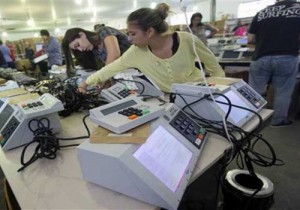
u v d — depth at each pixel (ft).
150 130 2.25
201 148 2.60
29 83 6.62
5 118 3.32
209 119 3.10
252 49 10.06
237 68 10.64
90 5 26.35
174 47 4.26
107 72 4.52
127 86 4.27
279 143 7.28
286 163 6.24
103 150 2.01
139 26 3.76
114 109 2.51
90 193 2.10
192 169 2.26
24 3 22.03
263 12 7.73
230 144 2.75
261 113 3.53
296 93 9.08
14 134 2.93
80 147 2.15
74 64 6.44
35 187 2.24
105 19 40.65
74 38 5.76
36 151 2.72
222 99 3.15
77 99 4.23
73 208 1.94
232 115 3.09
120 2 25.73
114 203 1.95
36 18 32.53
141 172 1.87
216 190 3.75
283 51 7.50
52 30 45.19
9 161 2.73
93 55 6.16
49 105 3.15
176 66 4.34
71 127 3.56
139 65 4.49
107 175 2.04
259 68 8.10
